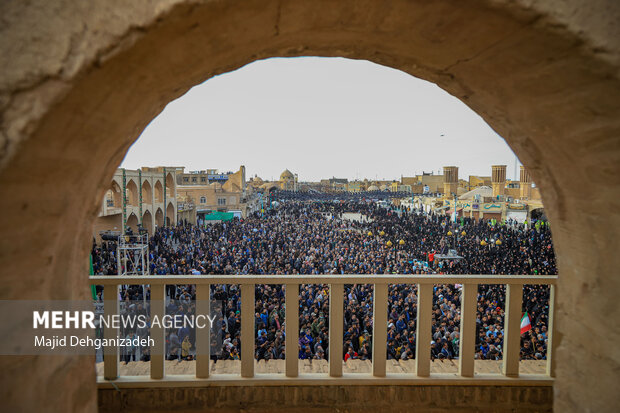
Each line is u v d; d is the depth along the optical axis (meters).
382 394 2.60
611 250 1.57
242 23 1.33
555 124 1.60
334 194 126.75
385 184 138.00
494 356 6.38
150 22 1.10
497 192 54.41
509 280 2.63
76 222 1.53
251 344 2.59
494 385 2.63
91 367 1.76
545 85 1.48
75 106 1.15
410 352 6.03
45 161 1.16
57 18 1.08
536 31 1.25
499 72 1.60
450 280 2.60
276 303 10.16
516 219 42.81
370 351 6.55
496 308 10.63
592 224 1.66
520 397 2.65
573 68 1.32
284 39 1.61
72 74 1.08
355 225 43.22
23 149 1.06
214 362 2.91
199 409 2.54
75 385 1.62
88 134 1.31
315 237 31.44
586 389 1.71
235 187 72.06
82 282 1.68
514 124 1.85
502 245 26.80
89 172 1.47
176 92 1.72
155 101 1.63
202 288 2.56
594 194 1.61
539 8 1.18
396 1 1.29
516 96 1.67
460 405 2.62
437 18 1.36
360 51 1.83
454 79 1.88
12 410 1.27
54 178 1.25
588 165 1.57
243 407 2.55
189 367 2.86
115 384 2.52
